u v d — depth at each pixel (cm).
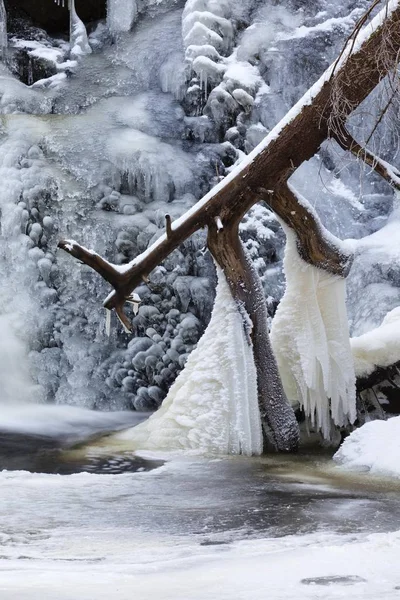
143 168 1716
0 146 1723
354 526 642
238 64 1995
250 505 734
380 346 1152
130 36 2164
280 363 1105
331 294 1091
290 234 1069
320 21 2064
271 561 432
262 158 1017
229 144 1856
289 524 650
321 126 1004
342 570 394
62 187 1683
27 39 2269
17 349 1547
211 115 1916
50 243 1645
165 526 641
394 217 1719
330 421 1128
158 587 360
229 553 488
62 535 600
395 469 902
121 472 954
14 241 1623
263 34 2028
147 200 1727
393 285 1516
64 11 2353
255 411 1050
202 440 1055
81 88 2050
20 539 580
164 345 1564
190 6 2048
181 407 1082
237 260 1058
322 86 988
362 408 1153
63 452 1095
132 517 677
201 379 1064
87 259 996
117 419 1434
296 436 1071
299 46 1988
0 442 1179
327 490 820
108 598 334
